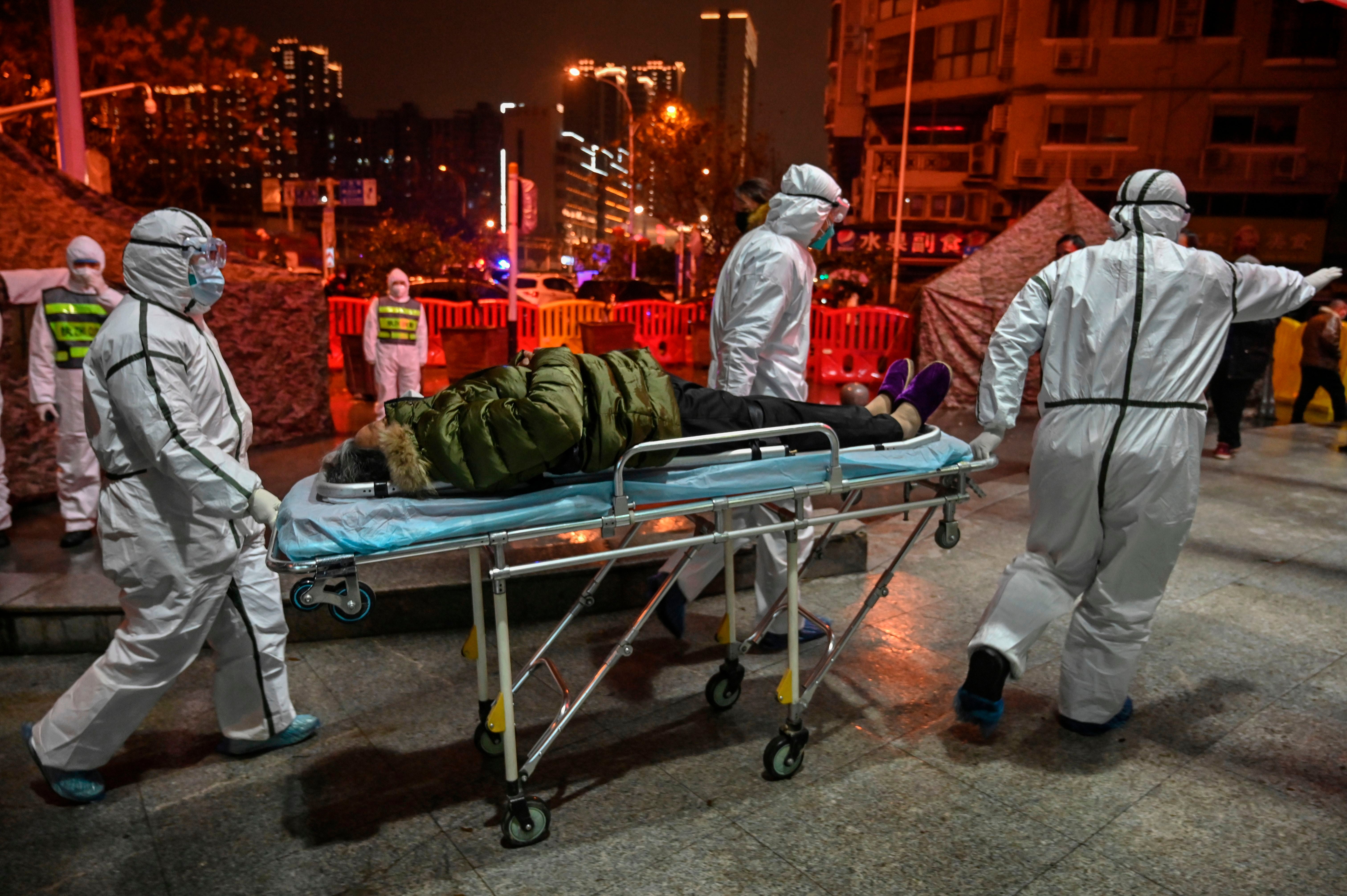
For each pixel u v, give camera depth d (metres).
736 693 3.66
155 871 2.68
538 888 2.59
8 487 6.14
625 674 3.99
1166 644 4.29
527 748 3.38
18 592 4.25
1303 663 4.09
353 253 65.38
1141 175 3.21
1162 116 33.66
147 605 2.88
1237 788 3.10
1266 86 32.28
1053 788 3.09
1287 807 2.99
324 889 2.60
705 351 16.38
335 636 4.31
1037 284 3.29
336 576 2.47
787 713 3.51
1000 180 37.06
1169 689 3.84
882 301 24.95
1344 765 3.25
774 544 4.02
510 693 2.71
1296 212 32.88
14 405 6.15
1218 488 7.17
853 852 2.75
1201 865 2.68
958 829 2.86
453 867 2.69
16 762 3.27
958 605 4.76
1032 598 3.27
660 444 2.66
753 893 2.56
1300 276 3.29
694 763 3.28
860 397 6.05
